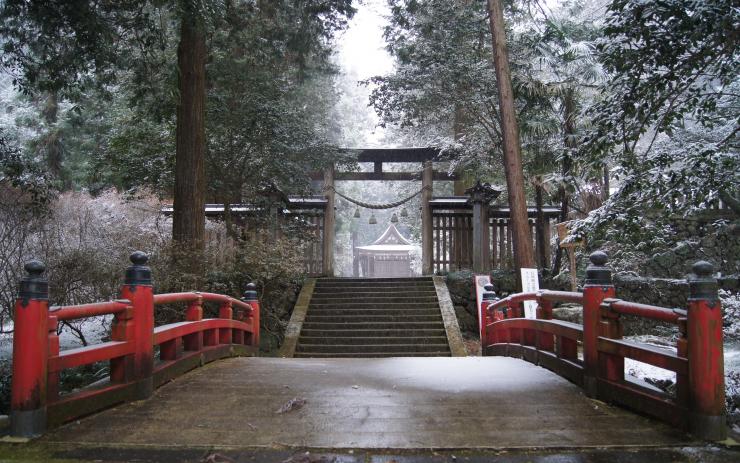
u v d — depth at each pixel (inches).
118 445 125.2
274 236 502.9
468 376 208.8
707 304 126.0
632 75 222.2
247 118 497.4
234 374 210.8
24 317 130.3
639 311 148.6
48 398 135.2
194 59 366.3
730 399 235.3
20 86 340.2
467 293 524.1
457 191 707.4
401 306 497.0
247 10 464.8
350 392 178.5
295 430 137.3
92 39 315.6
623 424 141.0
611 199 247.1
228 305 275.6
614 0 211.2
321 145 561.3
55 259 349.1
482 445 126.0
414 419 147.3
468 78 496.1
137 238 416.5
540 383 191.5
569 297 194.2
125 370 164.2
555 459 117.9
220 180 523.5
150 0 314.2
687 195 224.5
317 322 472.7
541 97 510.6
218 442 128.0
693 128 433.1
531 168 536.1
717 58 229.3
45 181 354.0
